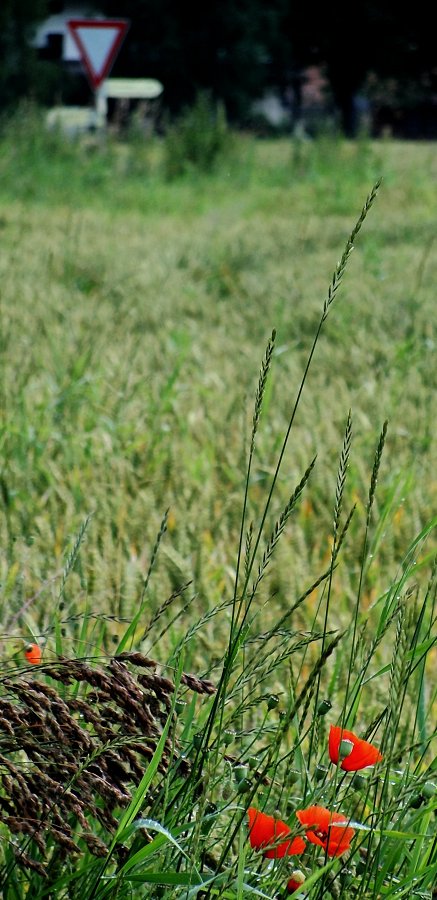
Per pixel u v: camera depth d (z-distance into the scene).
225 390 6.13
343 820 1.81
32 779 1.82
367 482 4.59
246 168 21.70
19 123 20.05
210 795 2.11
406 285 9.51
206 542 4.09
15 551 3.65
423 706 2.37
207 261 10.92
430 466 4.94
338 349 7.25
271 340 1.87
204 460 4.97
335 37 53.94
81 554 3.43
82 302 8.31
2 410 5.12
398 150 30.00
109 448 4.87
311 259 11.26
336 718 2.73
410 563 2.38
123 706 1.86
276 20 49.97
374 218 15.03
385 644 3.32
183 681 1.94
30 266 9.63
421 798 1.99
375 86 58.22
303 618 3.41
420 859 2.11
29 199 17.12
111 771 1.89
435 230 13.71
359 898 1.90
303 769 2.12
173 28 45.81
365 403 5.86
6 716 1.82
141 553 3.81
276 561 3.77
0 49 33.78
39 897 1.91
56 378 5.99
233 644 1.93
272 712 2.80
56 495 4.24
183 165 21.41
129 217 15.80
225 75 46.41
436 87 56.41
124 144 22.34
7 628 2.75
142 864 1.92
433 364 6.81
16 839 2.12
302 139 23.06
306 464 4.65
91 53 17.34
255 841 1.80
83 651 2.54
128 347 6.57
